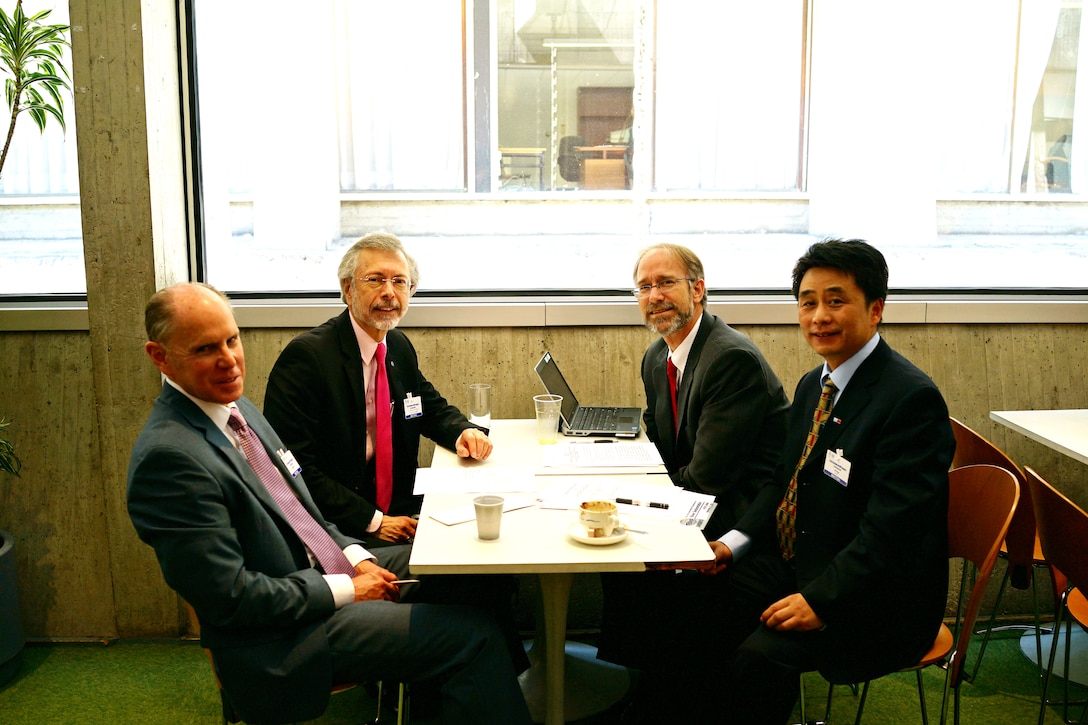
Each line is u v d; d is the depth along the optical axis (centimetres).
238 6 323
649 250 268
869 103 345
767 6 342
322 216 337
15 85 286
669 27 342
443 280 345
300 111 331
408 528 254
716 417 246
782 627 199
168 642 312
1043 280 348
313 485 251
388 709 268
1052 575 227
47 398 306
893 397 202
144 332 296
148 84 287
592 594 317
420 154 341
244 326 313
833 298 209
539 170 346
